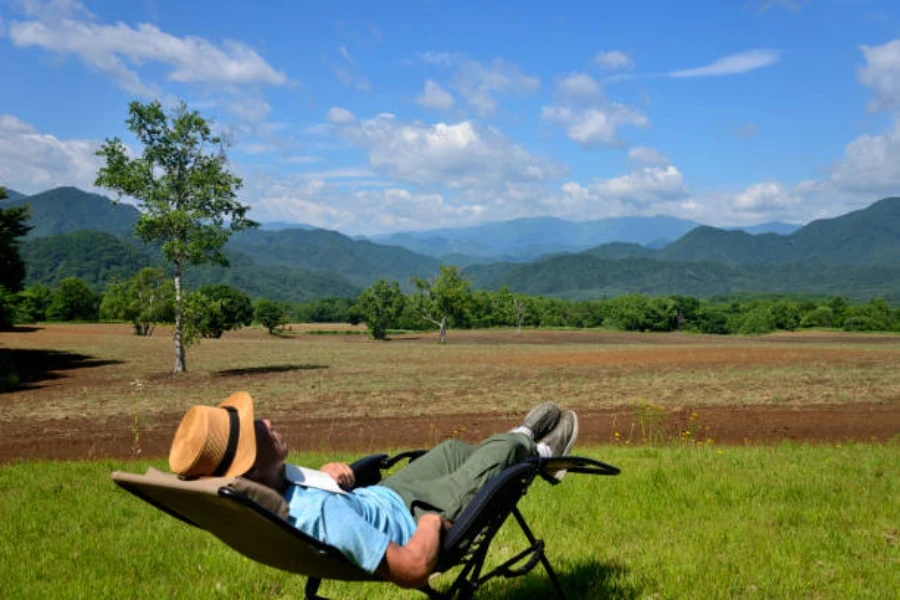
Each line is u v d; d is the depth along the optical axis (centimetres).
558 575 500
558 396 2538
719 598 450
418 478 370
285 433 1769
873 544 552
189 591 484
